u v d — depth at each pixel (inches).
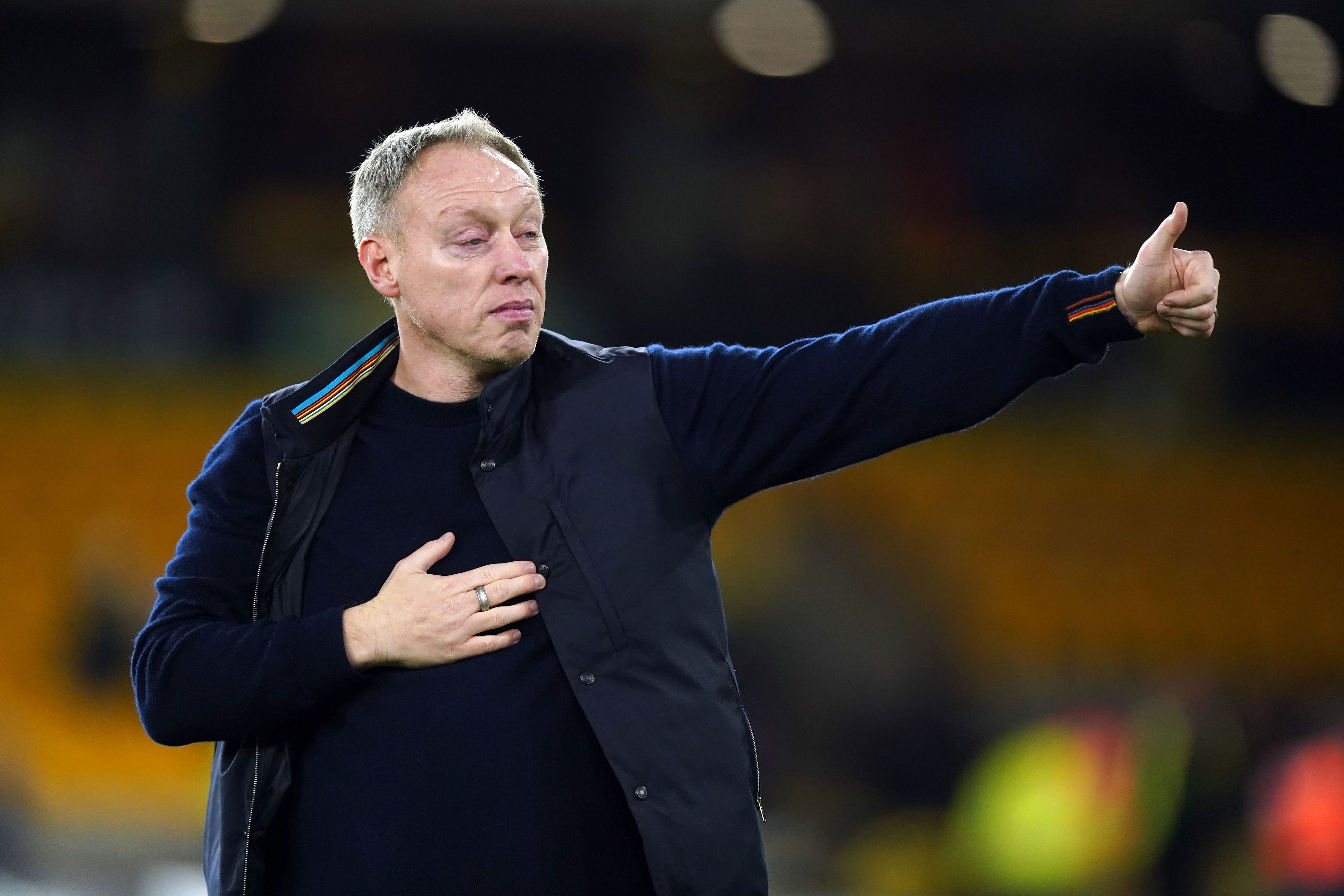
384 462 314.3
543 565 300.5
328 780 302.7
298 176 1797.5
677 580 303.7
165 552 1507.1
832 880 1115.9
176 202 1720.0
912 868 1107.3
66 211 1689.2
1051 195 1867.6
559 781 296.4
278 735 306.7
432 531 308.2
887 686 1280.8
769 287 1791.3
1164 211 1884.8
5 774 1036.5
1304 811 756.6
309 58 1815.9
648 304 1793.8
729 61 1787.6
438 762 295.6
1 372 1579.7
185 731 301.4
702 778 297.1
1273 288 1844.2
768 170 1850.4
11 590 1464.1
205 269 1705.2
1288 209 1881.2
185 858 1146.7
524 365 310.5
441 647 292.8
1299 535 1680.6
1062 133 1879.9
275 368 1624.0
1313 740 773.9
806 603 1341.0
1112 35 1700.3
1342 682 1620.3
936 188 1854.1
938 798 1184.2
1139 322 283.4
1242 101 1759.4
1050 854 936.9
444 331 305.1
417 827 295.1
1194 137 1884.8
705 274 1798.7
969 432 1695.4
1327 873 746.2
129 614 1273.4
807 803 1192.8
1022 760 975.6
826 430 299.6
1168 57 1755.7
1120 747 938.1
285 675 293.7
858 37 1707.7
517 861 293.7
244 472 313.9
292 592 310.7
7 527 1492.4
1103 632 1609.3
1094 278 287.7
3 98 1717.5
